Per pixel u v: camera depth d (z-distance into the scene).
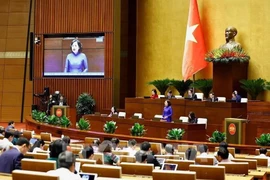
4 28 31.08
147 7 27.28
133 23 28.73
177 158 9.91
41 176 5.45
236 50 22.61
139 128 17.88
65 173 5.43
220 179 7.27
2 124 29.05
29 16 30.89
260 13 23.45
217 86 22.41
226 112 19.73
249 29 23.73
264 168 10.45
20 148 8.78
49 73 27.08
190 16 24.56
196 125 17.70
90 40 26.58
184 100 21.27
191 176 6.22
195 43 24.41
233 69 22.11
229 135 16.89
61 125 20.86
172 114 21.17
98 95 26.33
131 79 28.72
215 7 24.81
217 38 24.70
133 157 8.98
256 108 20.92
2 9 31.22
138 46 27.61
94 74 26.45
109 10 26.42
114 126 18.77
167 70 26.36
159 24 26.75
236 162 9.01
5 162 7.88
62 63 26.92
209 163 8.97
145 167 7.74
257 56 23.42
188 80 24.59
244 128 16.64
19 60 30.78
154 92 23.12
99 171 6.93
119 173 6.88
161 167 8.11
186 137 17.48
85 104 25.75
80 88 26.61
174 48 26.14
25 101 30.56
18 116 30.56
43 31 27.22
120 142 13.10
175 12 26.17
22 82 30.67
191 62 24.34
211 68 24.62
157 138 17.36
